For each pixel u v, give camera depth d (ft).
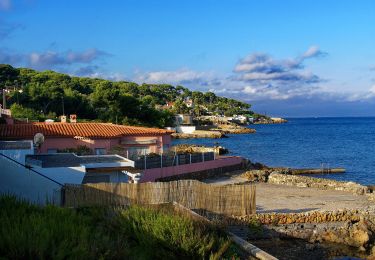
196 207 81.61
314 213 92.79
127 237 48.83
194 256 45.01
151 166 125.80
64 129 131.54
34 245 35.04
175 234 46.37
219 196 84.02
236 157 170.40
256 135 551.59
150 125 374.63
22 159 79.77
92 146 129.18
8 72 518.78
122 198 74.64
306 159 273.33
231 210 85.25
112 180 95.14
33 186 77.82
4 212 43.47
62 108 355.15
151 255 45.24
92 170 90.68
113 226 52.11
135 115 365.61
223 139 465.47
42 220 40.65
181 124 567.18
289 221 90.89
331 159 274.57
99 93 357.00
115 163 94.84
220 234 54.90
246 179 148.87
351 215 95.61
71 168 83.92
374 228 91.66
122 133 138.10
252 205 86.79
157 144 148.46
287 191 129.39
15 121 170.81
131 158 123.54
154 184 77.51
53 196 72.84
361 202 112.06
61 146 125.29
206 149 259.60
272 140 456.45
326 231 91.71
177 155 136.36
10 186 77.56
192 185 81.05
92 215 59.52
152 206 65.41
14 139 117.19
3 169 77.77
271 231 88.53
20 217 42.09
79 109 363.97
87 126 140.97
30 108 325.42
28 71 595.47
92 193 72.33
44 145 122.52
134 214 52.80
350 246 85.87
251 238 85.87
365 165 244.63
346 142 434.30
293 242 87.15
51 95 359.05
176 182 79.41
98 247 38.52
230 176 154.10
